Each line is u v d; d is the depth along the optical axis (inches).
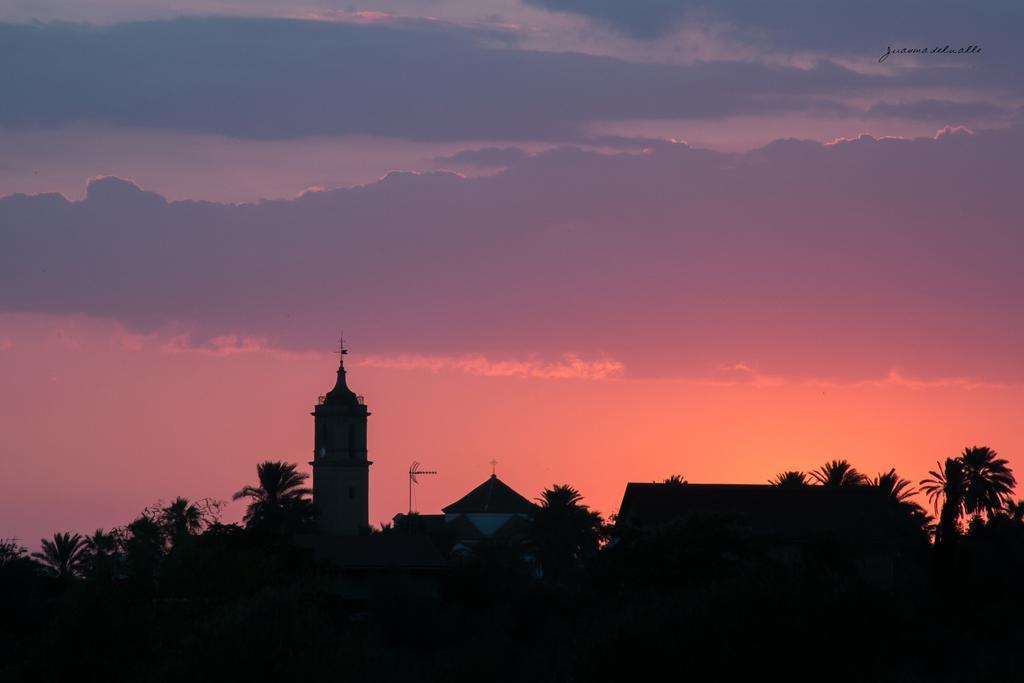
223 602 4178.2
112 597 4018.2
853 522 6505.9
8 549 5659.5
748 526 5836.6
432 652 5511.8
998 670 4023.1
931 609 4776.1
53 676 3897.6
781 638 3444.9
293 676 3722.9
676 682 3459.6
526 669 5034.5
